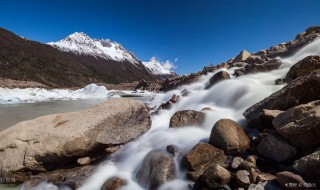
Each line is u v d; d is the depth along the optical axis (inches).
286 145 108.0
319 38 265.9
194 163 116.5
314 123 98.1
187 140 144.5
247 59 341.7
